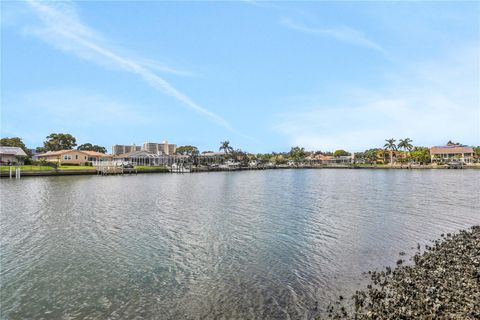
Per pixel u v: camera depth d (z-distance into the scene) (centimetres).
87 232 2492
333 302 1338
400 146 18125
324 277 1603
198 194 5119
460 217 3138
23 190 5250
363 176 10625
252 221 2942
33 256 1917
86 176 9144
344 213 3366
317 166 19712
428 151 17662
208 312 1270
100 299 1377
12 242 2203
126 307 1310
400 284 1468
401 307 1233
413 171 13638
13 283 1533
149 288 1484
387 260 1847
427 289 1374
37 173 8431
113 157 13862
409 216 3188
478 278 1480
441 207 3769
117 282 1548
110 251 2022
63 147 15475
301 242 2228
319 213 3372
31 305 1324
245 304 1331
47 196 4538
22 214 3188
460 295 1302
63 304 1333
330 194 5203
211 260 1861
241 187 6488
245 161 19612
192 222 2889
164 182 7594
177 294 1422
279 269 1716
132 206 3772
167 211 3459
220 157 18850
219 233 2483
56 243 2188
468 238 2278
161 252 2005
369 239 2305
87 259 1869
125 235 2411
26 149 13550
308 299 1369
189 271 1691
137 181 7756
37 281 1556
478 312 1155
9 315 1245
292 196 4903
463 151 17112
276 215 3250
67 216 3109
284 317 1228
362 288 1464
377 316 1184
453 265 1688
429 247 2084
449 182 7469
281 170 17250
